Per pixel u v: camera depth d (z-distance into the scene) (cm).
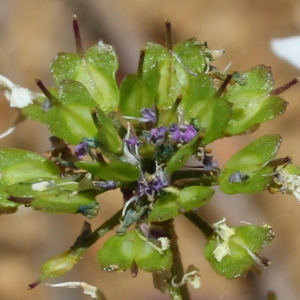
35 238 21
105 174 11
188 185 12
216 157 19
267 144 12
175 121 12
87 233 12
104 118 11
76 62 12
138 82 12
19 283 20
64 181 12
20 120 12
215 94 12
